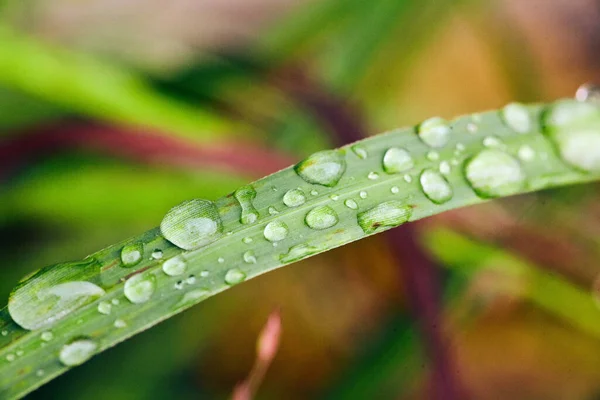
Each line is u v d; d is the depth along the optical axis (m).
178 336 0.19
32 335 0.14
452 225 0.18
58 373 0.14
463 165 0.15
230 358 0.19
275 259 0.14
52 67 0.18
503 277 0.18
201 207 0.14
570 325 0.19
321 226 0.14
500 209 0.19
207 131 0.18
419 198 0.15
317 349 0.19
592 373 0.18
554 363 0.19
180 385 0.18
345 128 0.19
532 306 0.19
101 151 0.19
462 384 0.17
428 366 0.17
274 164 0.19
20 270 0.18
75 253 0.18
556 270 0.18
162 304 0.14
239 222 0.14
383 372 0.18
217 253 0.14
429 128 0.15
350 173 0.15
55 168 0.18
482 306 0.18
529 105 0.15
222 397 0.18
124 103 0.18
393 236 0.17
